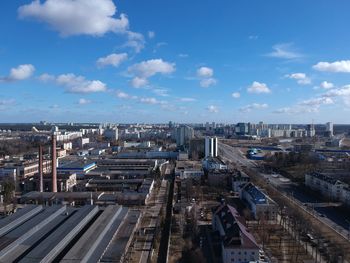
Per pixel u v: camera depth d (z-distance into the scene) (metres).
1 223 198.00
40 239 183.75
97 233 190.38
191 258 180.50
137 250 195.75
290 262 177.00
